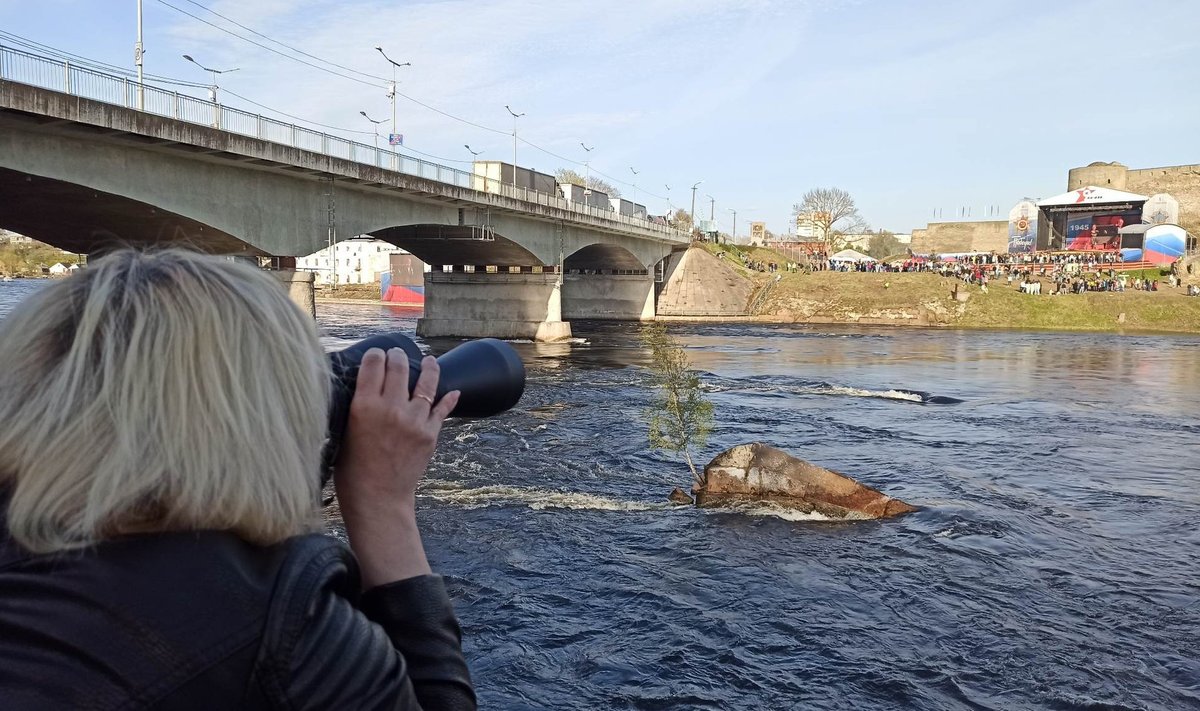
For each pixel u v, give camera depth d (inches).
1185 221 4468.5
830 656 378.0
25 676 39.2
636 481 706.2
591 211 2516.0
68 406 41.7
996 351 2110.0
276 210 1330.0
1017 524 592.4
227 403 43.6
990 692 347.9
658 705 335.3
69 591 40.6
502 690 344.5
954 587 464.8
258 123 1211.2
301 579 44.4
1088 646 391.5
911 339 2465.6
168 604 41.1
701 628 406.0
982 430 1008.2
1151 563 516.7
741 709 332.8
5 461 42.6
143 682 39.6
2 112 865.5
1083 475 773.9
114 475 40.8
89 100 922.1
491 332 2488.9
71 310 45.7
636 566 490.9
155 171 1098.7
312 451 48.6
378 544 53.9
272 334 47.6
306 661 42.3
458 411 61.7
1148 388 1438.2
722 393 1315.2
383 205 1630.2
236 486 43.3
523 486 679.7
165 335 43.4
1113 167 4658.0
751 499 627.2
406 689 46.8
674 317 3351.4
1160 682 357.4
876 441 923.4
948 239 5295.3
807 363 1800.0
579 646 386.0
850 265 4050.2
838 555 515.5
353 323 2883.9
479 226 1939.0
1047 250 3905.0
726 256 3848.4
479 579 465.7
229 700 40.9
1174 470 800.9
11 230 1317.7
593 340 2432.3
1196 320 2837.1
